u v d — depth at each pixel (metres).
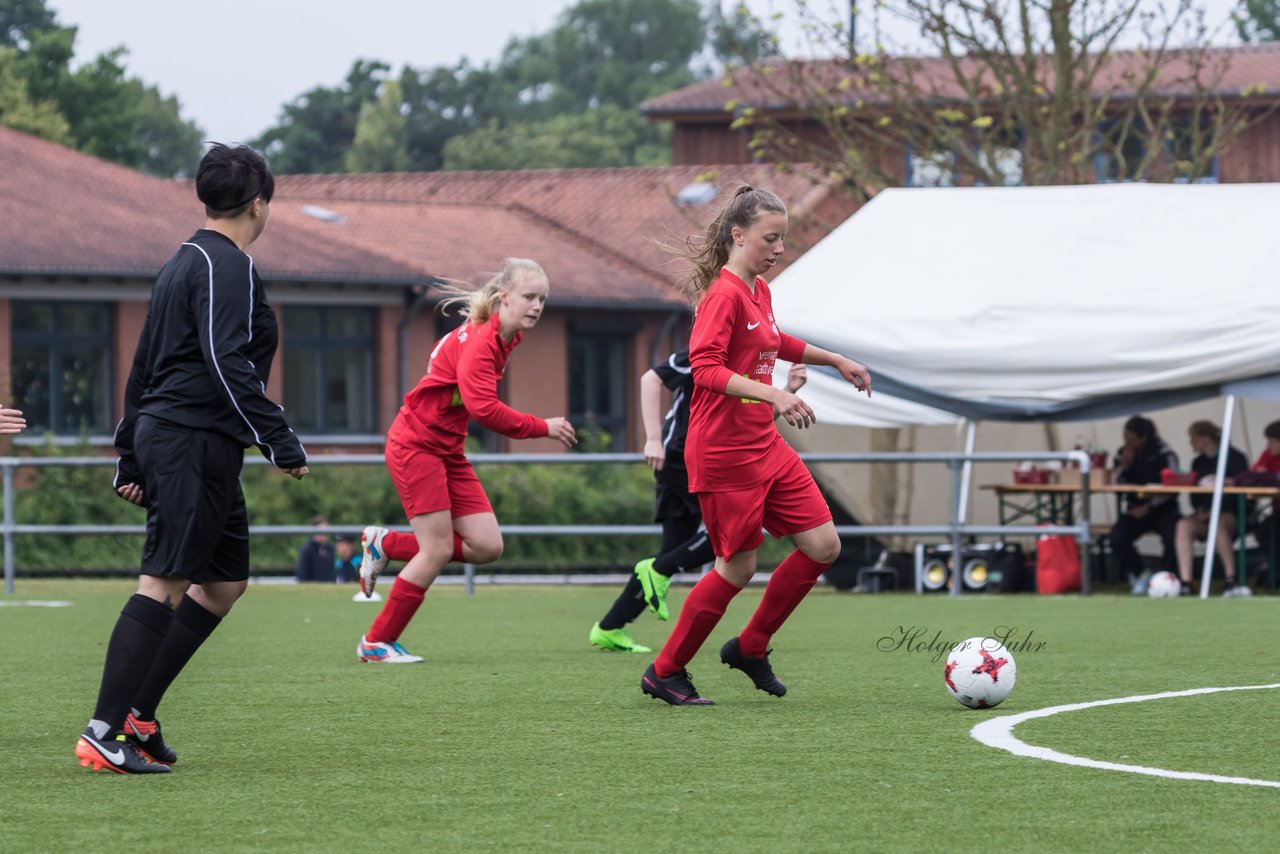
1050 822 13.81
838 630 32.34
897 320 47.06
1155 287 45.28
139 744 16.91
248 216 16.88
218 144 16.91
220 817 14.34
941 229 49.38
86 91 173.50
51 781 16.06
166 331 16.53
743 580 20.98
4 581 48.75
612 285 118.19
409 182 145.75
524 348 114.50
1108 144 76.75
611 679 24.34
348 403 109.44
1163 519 47.59
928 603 40.31
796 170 78.81
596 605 40.69
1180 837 13.23
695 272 20.62
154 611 16.45
